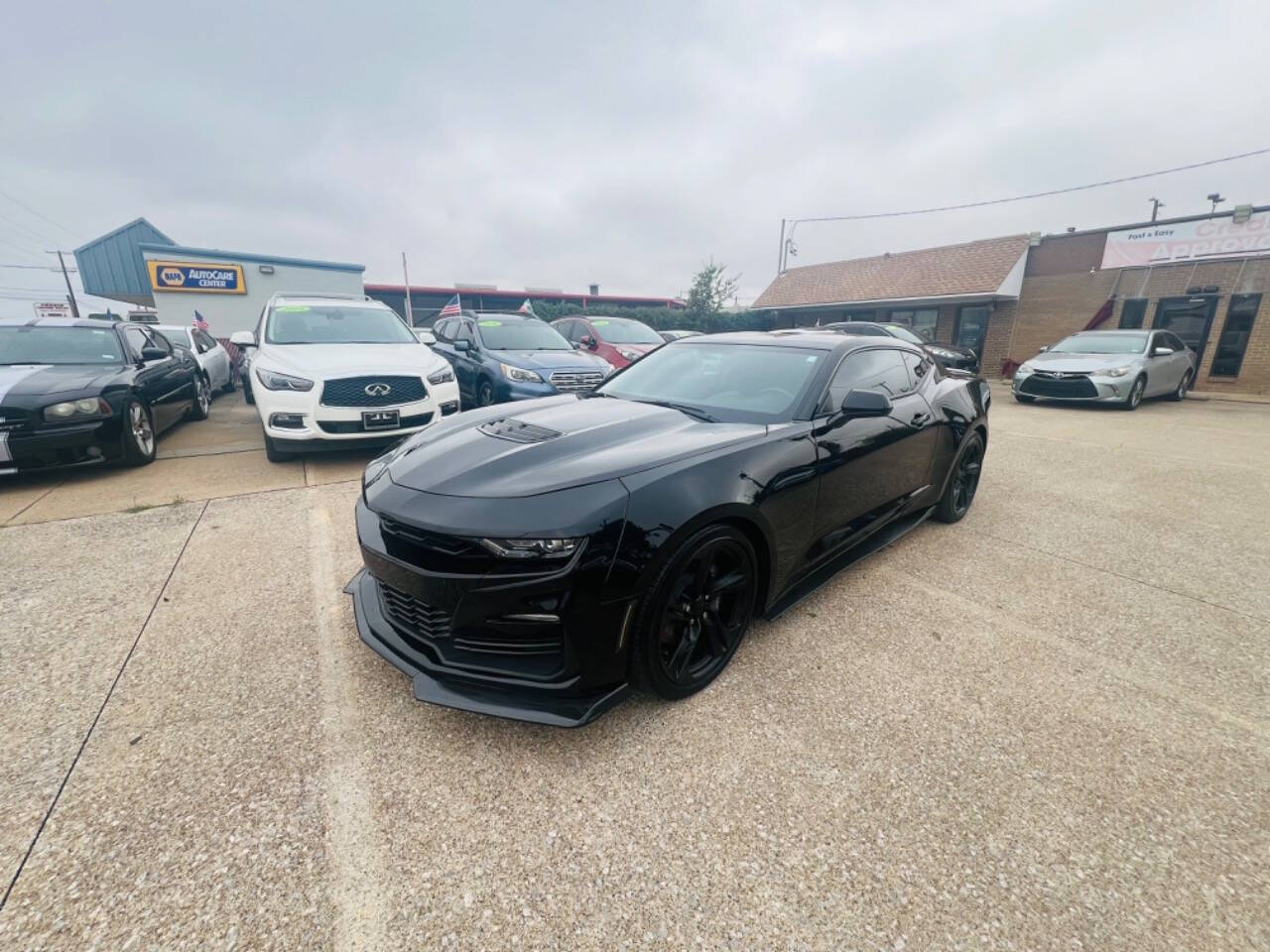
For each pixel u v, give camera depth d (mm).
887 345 3473
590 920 1374
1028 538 3836
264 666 2320
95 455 4801
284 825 1615
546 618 1833
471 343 7551
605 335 9656
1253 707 2154
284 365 5137
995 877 1485
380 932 1340
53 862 1490
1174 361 10617
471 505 1910
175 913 1371
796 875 1490
